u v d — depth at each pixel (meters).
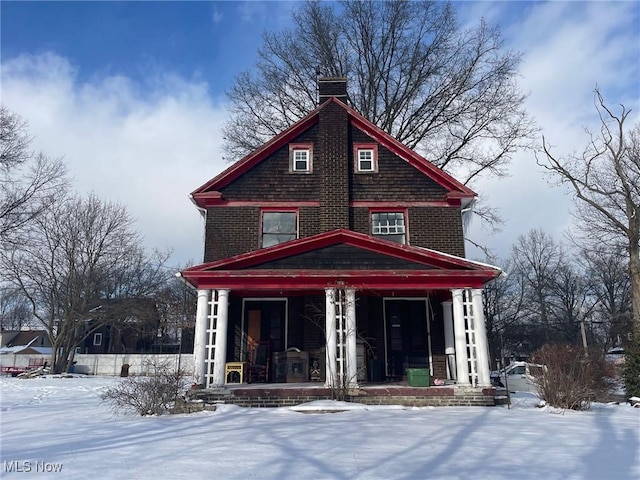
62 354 37.31
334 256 13.77
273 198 16.33
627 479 5.30
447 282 13.51
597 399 15.41
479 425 9.17
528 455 6.51
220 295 13.25
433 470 5.66
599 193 24.06
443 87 26.59
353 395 12.55
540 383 12.45
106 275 38.34
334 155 16.50
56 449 6.91
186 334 52.16
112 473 5.48
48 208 32.44
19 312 65.38
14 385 23.39
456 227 16.20
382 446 7.05
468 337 14.37
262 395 12.49
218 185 16.30
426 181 16.69
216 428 8.76
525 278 52.97
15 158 28.73
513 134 25.17
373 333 15.53
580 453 6.65
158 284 43.09
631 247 22.88
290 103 28.44
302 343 15.38
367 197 16.47
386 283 13.45
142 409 10.80
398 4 27.70
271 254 13.62
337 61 28.77
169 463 5.97
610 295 45.44
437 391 12.69
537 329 52.34
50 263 36.75
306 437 7.77
